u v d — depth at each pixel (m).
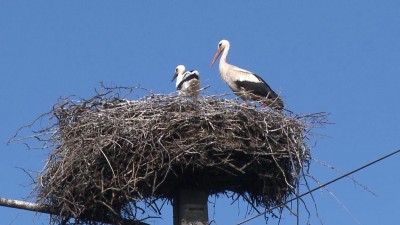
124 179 14.34
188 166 14.53
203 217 14.55
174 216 14.70
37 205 14.31
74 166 14.74
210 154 14.65
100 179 14.41
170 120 14.82
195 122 14.90
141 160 14.37
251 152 14.79
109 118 15.11
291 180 15.29
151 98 15.54
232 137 14.80
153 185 14.20
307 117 15.77
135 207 14.77
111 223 14.88
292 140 15.35
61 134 15.60
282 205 14.52
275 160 14.85
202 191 14.73
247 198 15.66
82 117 15.66
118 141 14.59
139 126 14.76
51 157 15.31
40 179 15.07
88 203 14.62
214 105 15.41
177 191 14.73
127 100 15.86
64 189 14.65
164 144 14.55
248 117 15.12
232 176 15.13
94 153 14.55
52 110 15.86
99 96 15.92
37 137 15.59
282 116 15.52
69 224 14.87
